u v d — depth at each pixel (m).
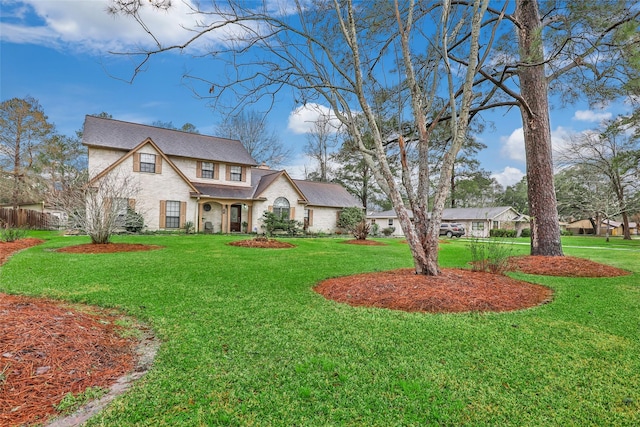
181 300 4.67
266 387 2.41
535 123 9.15
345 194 27.84
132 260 8.22
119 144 17.92
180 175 18.77
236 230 22.69
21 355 2.50
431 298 4.59
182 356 2.88
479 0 5.21
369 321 3.86
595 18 6.25
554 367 2.77
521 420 2.08
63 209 11.28
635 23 5.57
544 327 3.74
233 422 2.01
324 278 6.53
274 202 21.86
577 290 5.82
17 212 21.16
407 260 9.57
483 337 3.41
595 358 2.95
